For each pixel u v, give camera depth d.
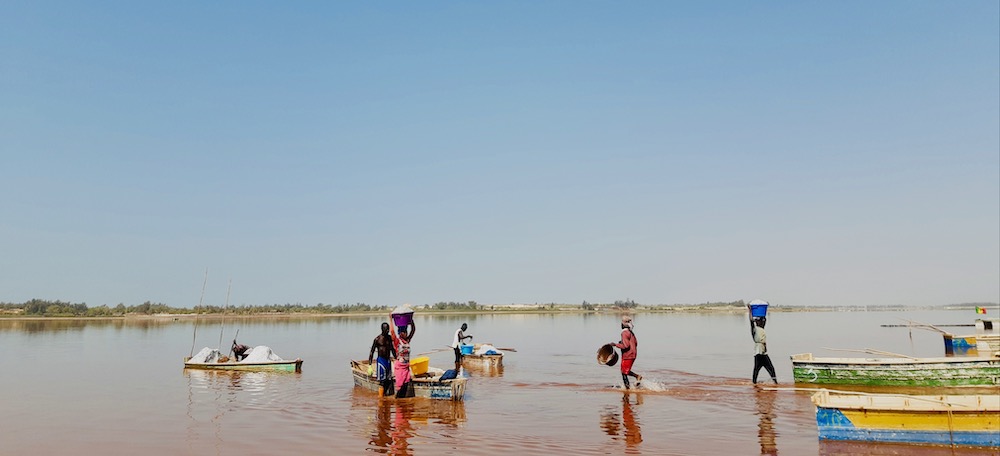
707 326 80.38
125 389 20.67
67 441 12.84
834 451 11.19
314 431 13.61
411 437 12.94
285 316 151.25
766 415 14.95
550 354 36.06
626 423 14.21
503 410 16.11
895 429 11.43
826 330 64.75
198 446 12.29
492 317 144.62
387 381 18.34
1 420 15.16
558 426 13.97
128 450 12.05
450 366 28.81
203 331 67.06
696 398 17.75
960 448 10.96
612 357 21.20
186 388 20.84
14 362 30.81
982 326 45.09
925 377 19.41
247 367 26.23
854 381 19.94
